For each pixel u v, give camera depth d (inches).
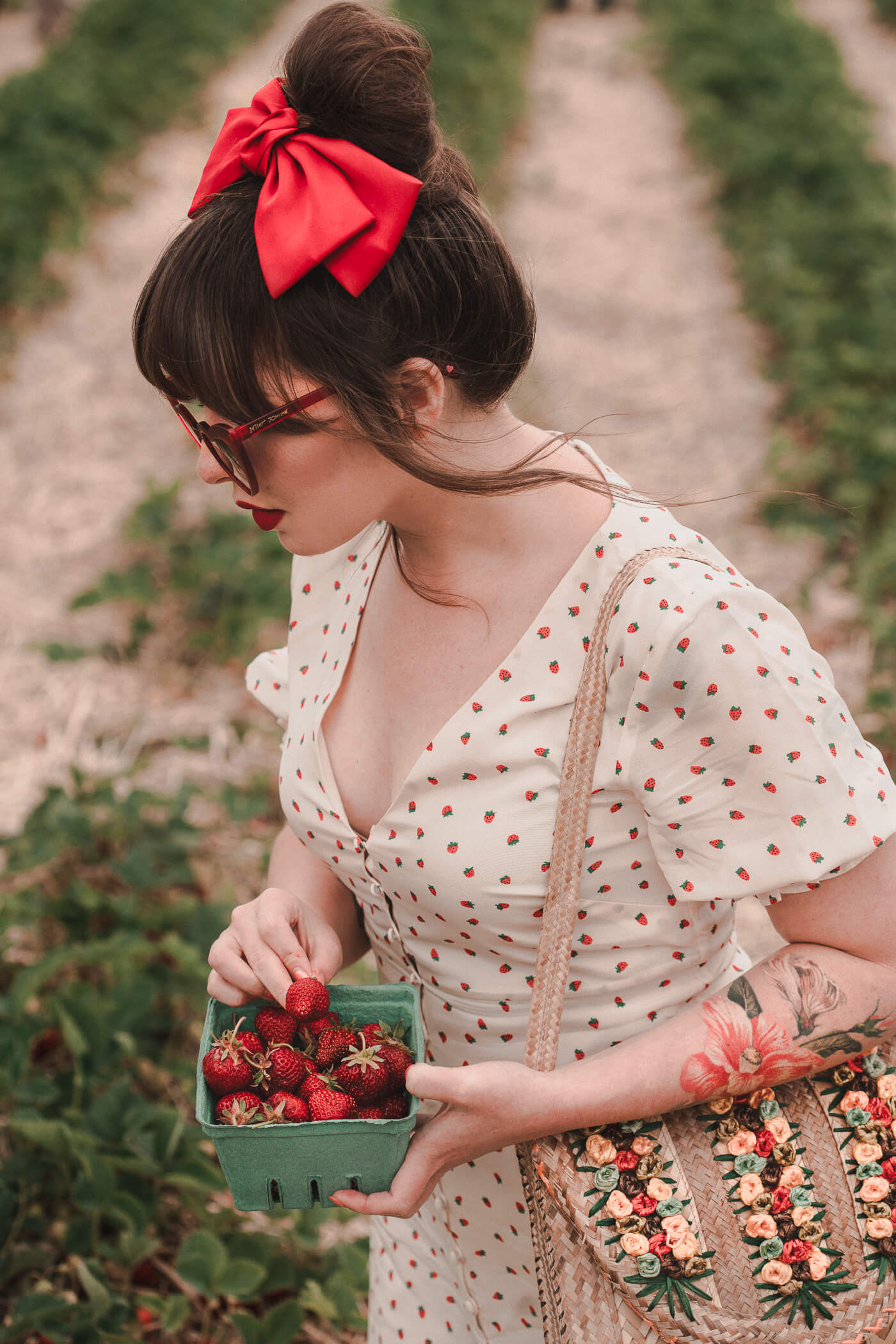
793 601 192.7
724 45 587.8
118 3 591.2
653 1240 44.4
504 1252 57.8
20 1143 98.9
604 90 585.3
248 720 168.6
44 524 221.9
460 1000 52.7
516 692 46.8
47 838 124.3
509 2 678.5
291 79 41.3
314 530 46.5
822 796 43.1
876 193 370.6
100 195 382.0
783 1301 44.5
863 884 44.6
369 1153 44.7
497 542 47.2
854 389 252.5
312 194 39.1
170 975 113.7
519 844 46.9
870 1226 45.2
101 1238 95.8
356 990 51.6
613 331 314.2
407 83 40.6
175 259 41.5
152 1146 93.7
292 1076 47.6
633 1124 45.8
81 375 283.7
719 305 330.3
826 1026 45.0
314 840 54.4
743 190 396.8
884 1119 46.2
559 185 433.7
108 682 176.7
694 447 253.1
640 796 45.0
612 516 46.4
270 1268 89.1
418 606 50.2
